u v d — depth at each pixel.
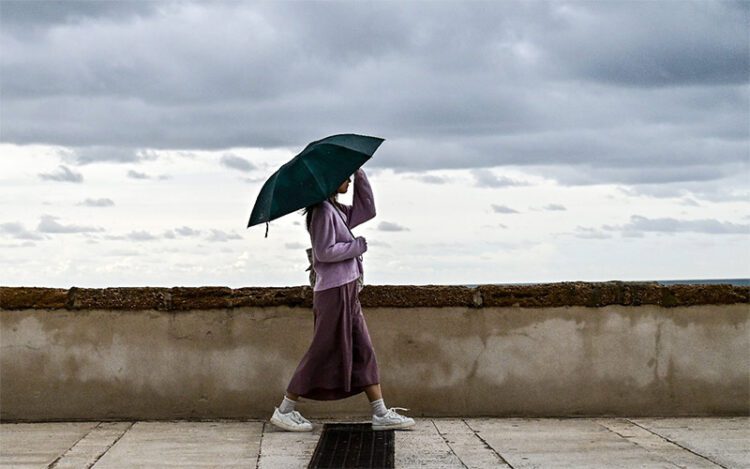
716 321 7.65
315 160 6.82
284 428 7.06
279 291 7.55
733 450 6.47
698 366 7.64
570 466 6.03
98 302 7.50
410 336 7.55
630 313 7.62
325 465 6.05
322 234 6.82
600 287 7.60
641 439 6.82
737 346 7.66
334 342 6.90
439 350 7.55
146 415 7.51
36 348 7.49
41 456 6.34
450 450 6.45
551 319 7.59
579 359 7.59
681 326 7.64
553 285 7.61
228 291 7.54
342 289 6.83
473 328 7.57
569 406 7.58
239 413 7.53
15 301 7.48
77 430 7.17
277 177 6.81
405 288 7.55
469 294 7.56
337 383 6.93
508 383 7.57
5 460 6.23
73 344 7.50
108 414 7.49
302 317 7.54
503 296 7.59
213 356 7.54
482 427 7.21
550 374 7.58
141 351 7.52
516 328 7.58
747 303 7.66
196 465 6.07
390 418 7.04
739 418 7.59
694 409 7.63
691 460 6.20
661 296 7.63
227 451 6.45
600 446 6.59
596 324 7.60
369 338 7.10
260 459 6.23
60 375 7.49
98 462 6.16
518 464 6.08
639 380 7.61
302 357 7.50
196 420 7.50
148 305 7.52
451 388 7.56
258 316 7.54
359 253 6.84
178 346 7.53
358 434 6.96
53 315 7.50
